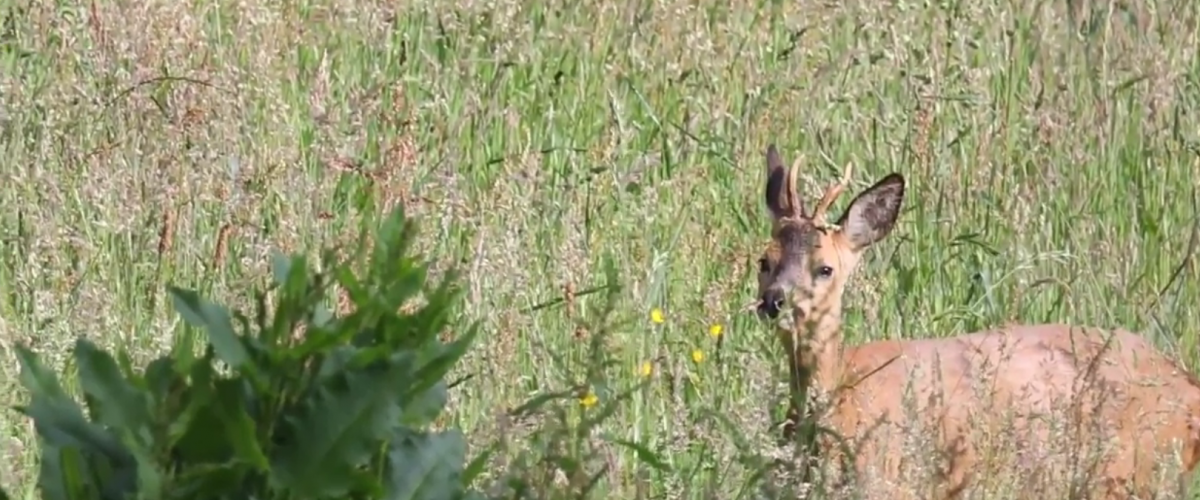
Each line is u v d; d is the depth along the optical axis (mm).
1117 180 15516
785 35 17516
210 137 13227
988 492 10039
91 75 14055
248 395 5762
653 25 16562
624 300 12008
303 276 5820
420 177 13258
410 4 16562
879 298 13227
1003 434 10266
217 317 5723
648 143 15305
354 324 5801
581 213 13414
